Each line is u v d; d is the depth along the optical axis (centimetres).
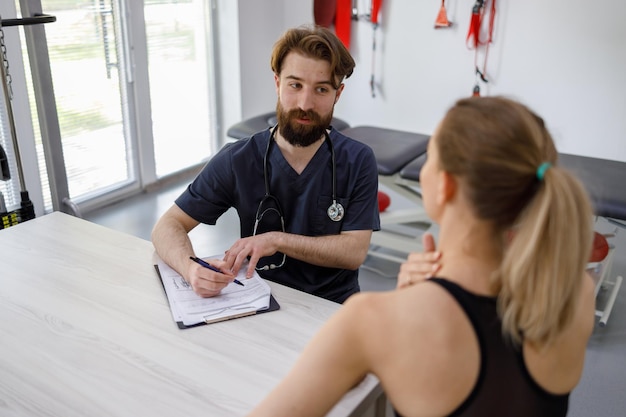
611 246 261
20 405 100
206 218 164
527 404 72
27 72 292
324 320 127
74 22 308
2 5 275
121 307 130
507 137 69
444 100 380
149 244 161
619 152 340
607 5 316
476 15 344
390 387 74
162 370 109
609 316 256
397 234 313
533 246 67
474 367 70
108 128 345
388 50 388
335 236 156
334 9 391
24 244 159
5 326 122
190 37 385
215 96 418
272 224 163
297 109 144
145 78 356
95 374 108
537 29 338
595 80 333
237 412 99
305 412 77
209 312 127
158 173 390
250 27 405
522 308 69
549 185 67
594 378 217
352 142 159
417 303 72
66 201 275
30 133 300
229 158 159
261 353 115
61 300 132
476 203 71
